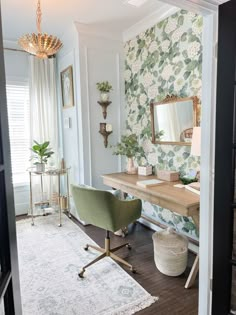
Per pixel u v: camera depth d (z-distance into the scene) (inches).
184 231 110.0
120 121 143.0
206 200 59.9
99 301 74.8
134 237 120.0
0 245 37.9
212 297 57.6
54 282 84.3
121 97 142.2
